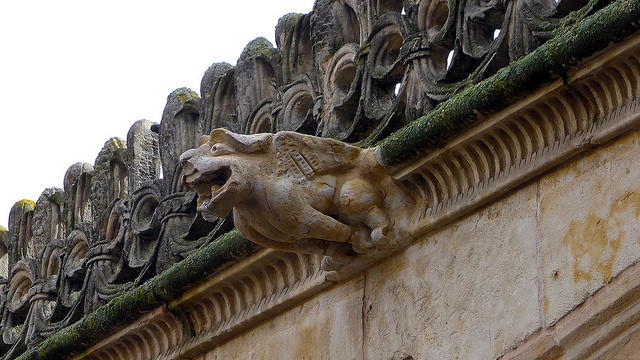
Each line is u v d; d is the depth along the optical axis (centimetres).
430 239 716
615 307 630
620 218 639
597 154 655
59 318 995
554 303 650
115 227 968
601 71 645
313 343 761
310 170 710
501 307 670
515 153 682
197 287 826
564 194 663
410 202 723
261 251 784
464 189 702
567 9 696
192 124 934
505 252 678
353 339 736
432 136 698
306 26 872
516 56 704
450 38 751
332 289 763
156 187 929
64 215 1054
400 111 758
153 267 894
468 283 689
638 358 620
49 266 1034
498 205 690
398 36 791
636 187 637
